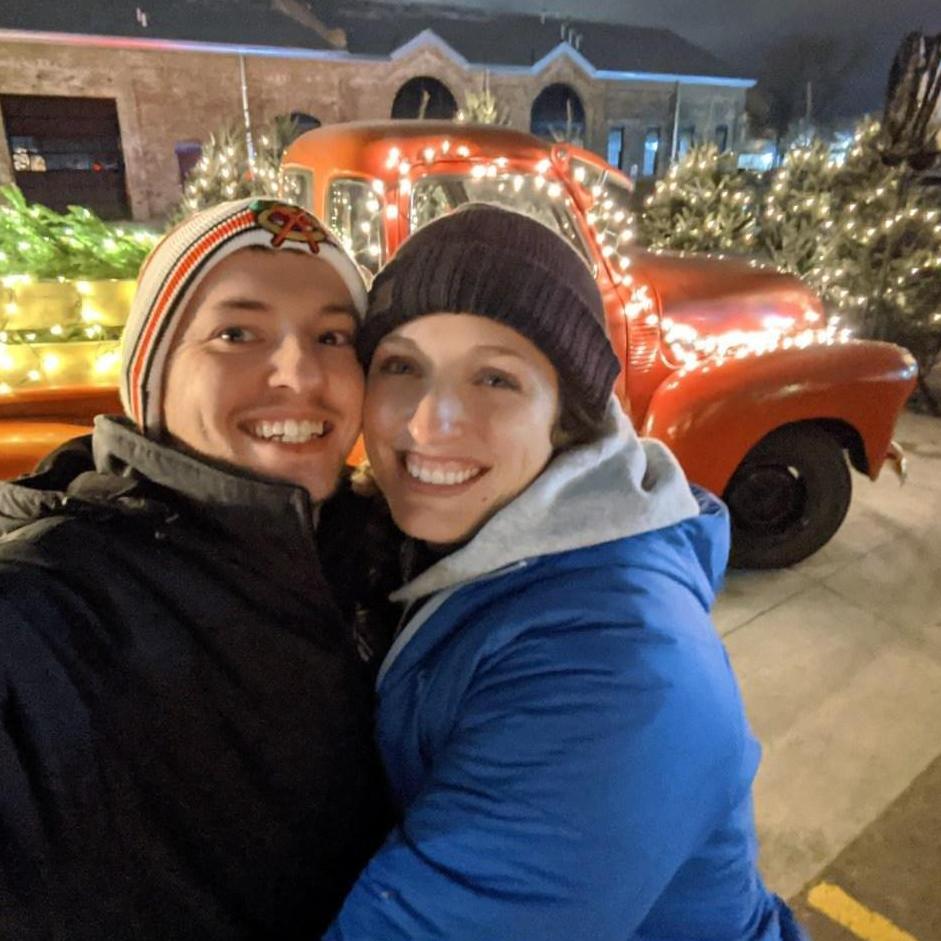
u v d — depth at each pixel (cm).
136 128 1894
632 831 79
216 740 89
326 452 101
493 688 88
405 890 83
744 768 90
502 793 82
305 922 99
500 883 81
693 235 675
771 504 368
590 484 97
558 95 2397
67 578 82
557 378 103
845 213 636
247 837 92
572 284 101
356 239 306
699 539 109
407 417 102
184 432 98
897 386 340
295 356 96
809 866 221
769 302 382
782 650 318
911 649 319
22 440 237
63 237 273
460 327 98
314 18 2084
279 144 736
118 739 82
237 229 96
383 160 286
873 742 268
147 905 86
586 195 314
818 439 354
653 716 81
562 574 94
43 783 78
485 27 2447
